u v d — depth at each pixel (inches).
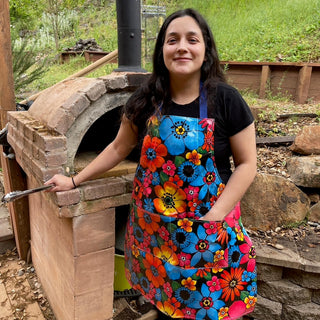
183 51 44.8
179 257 50.0
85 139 80.2
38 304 82.7
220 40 216.2
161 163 48.5
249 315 78.0
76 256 60.8
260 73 157.9
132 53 71.2
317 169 85.8
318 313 72.8
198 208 48.6
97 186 58.4
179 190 48.3
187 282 50.8
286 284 74.3
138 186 53.9
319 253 74.5
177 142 46.6
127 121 53.4
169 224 49.4
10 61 106.3
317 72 142.7
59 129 55.6
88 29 361.4
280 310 74.7
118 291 79.2
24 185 90.0
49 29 369.4
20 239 95.7
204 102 46.6
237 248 52.2
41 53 327.3
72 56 284.2
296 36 200.2
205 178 47.5
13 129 73.8
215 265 50.5
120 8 69.2
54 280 75.7
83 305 65.1
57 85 72.4
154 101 49.2
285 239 80.1
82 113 58.6
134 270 59.2
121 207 78.5
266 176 85.2
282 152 102.7
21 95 191.6
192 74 47.3
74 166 64.5
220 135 47.1
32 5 365.1
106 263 64.8
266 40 205.2
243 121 45.9
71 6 390.9
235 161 49.7
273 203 84.1
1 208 117.3
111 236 63.6
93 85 57.1
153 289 56.0
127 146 56.3
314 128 97.4
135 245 56.9
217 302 52.4
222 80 49.8
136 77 61.0
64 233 64.0
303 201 85.1
